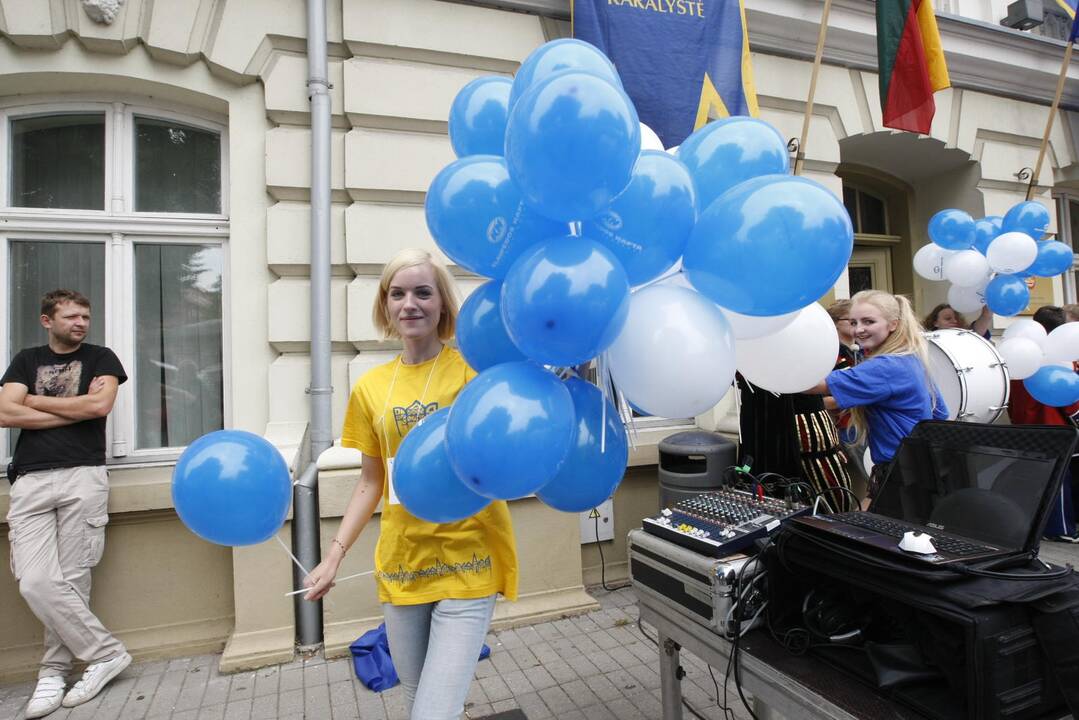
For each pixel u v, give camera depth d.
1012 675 0.98
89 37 2.73
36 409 2.46
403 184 3.10
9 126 2.93
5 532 2.65
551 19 3.40
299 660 2.74
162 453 3.00
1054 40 4.69
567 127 0.92
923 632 1.11
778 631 1.36
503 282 1.19
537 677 2.55
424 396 1.54
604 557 3.53
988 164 4.64
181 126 3.14
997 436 1.30
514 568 1.55
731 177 1.27
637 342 1.13
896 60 3.79
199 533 1.46
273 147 2.96
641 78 3.32
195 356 3.12
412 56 3.16
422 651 1.54
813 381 1.50
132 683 2.58
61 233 2.93
